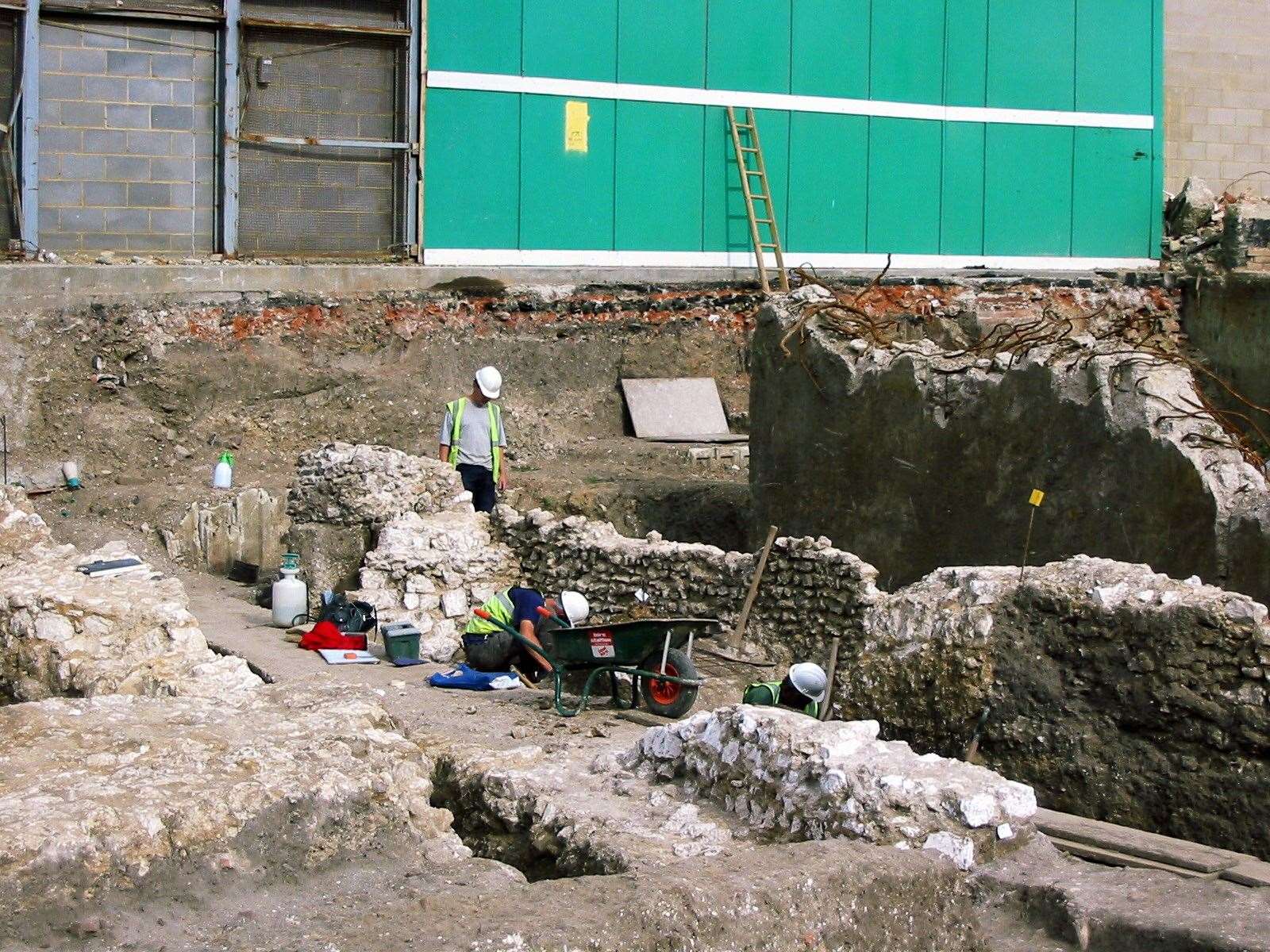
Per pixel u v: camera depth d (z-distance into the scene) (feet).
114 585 32.32
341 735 19.58
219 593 43.50
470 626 35.22
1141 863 19.79
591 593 36.45
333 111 57.93
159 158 55.83
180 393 53.11
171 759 18.24
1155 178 72.49
